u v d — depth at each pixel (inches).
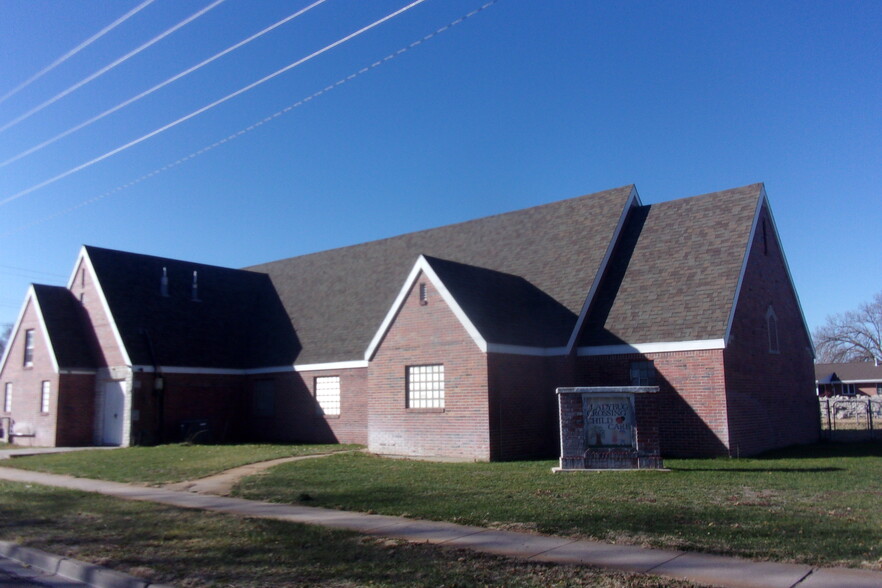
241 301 1378.0
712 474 640.4
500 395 808.9
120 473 756.6
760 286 951.0
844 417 1951.3
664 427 840.9
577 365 907.4
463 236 1226.6
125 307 1177.4
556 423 880.3
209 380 1195.3
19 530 478.0
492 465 739.4
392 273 1232.2
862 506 475.8
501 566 349.4
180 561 383.6
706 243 948.6
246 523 471.8
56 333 1176.8
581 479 615.2
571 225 1093.8
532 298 984.9
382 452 876.0
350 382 1077.1
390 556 375.6
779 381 970.7
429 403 845.8
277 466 762.2
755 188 978.7
